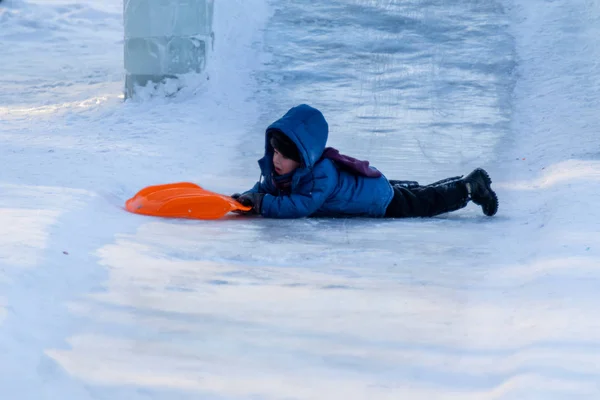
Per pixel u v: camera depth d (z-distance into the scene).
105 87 33.69
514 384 6.36
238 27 33.81
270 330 7.81
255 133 24.03
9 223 10.59
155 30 28.88
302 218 13.84
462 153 21.39
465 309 8.56
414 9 38.34
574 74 29.97
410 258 10.93
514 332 7.73
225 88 29.55
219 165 19.39
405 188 14.50
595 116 24.77
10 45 46.97
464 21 36.72
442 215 14.61
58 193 13.40
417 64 31.97
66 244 10.04
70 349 7.03
